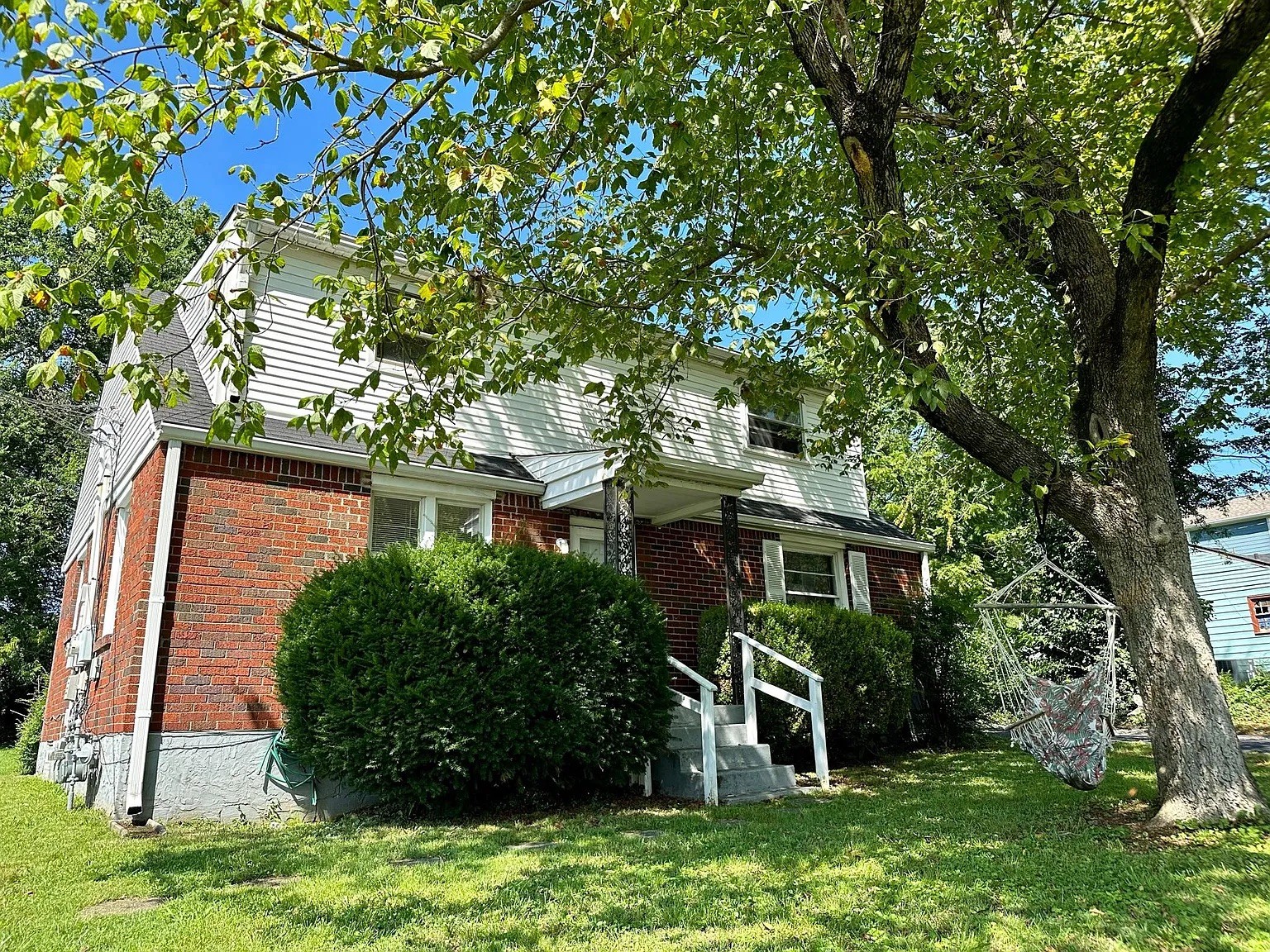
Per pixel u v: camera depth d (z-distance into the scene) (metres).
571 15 5.81
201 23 3.53
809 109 7.40
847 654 11.23
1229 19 5.26
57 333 3.85
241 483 8.12
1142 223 5.50
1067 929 3.69
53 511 21.81
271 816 7.59
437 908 4.30
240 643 7.80
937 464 21.03
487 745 6.94
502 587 7.45
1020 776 9.11
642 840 6.00
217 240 4.65
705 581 11.98
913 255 5.77
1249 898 3.97
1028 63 7.70
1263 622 23.70
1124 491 6.33
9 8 2.90
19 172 3.38
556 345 7.46
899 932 3.73
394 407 5.50
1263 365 14.55
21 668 20.97
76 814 8.20
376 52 3.98
